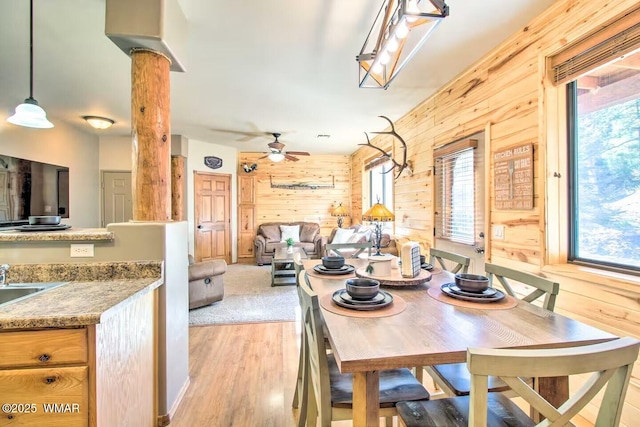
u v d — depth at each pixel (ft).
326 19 6.93
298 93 11.51
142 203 6.34
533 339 3.63
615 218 5.94
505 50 8.06
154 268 5.97
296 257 7.10
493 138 8.55
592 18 5.90
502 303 4.91
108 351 4.38
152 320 5.91
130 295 4.81
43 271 5.69
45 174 14.02
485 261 8.82
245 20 6.98
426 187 12.41
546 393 4.24
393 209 15.94
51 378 3.96
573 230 6.74
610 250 6.04
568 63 6.48
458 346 3.45
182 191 19.02
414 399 4.29
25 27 7.26
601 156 6.16
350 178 25.72
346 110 13.55
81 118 14.62
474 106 9.33
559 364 2.60
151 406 5.86
